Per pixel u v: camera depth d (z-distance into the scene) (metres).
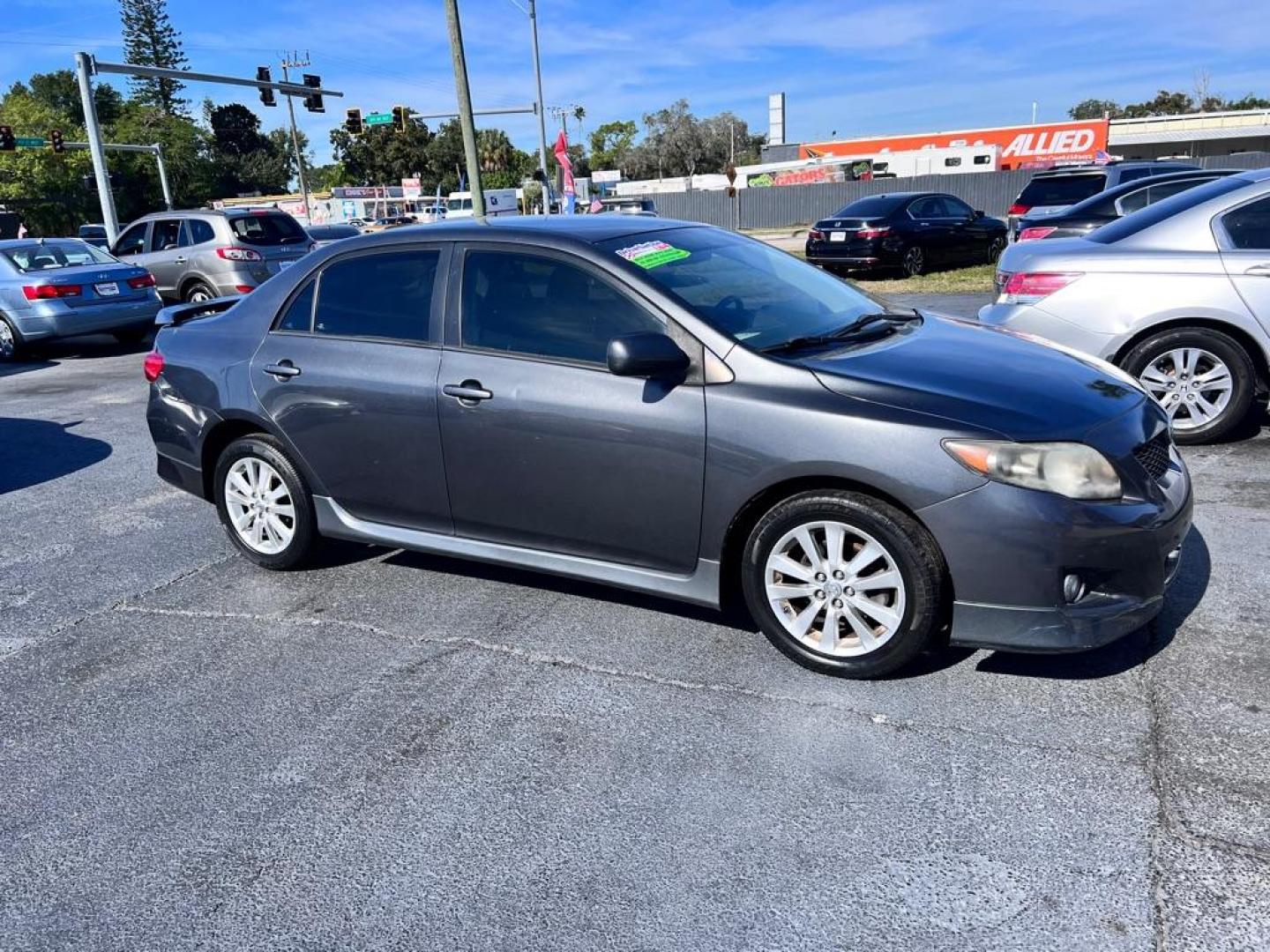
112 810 2.98
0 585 4.85
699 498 3.52
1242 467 5.54
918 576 3.24
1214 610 3.82
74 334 12.14
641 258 3.82
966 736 3.10
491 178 94.31
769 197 43.28
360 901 2.54
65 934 2.48
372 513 4.40
